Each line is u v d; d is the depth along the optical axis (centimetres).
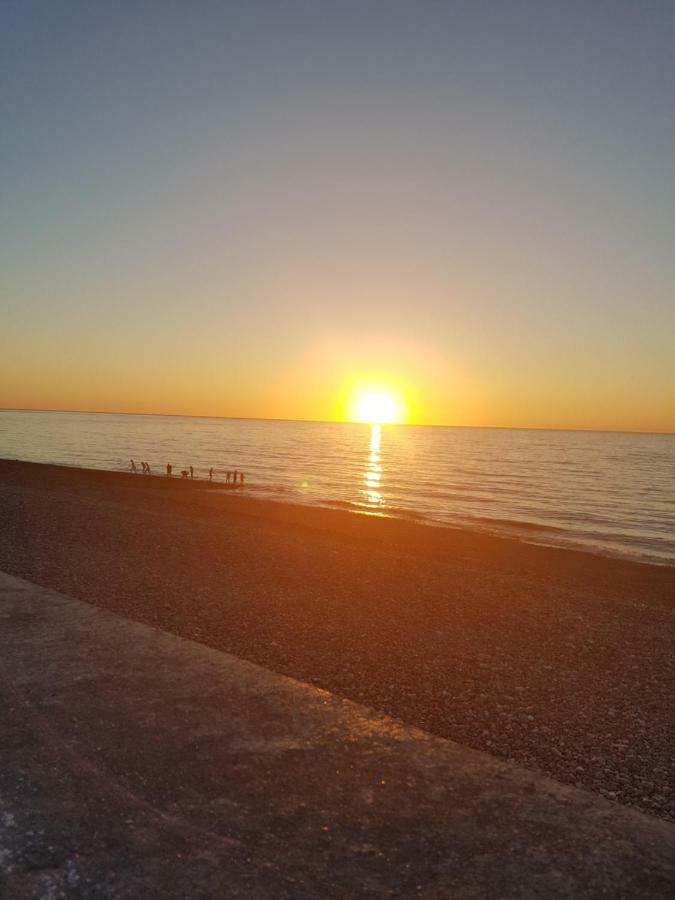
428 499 3306
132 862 243
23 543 1156
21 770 310
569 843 267
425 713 499
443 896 229
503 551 1519
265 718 381
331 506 2705
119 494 2295
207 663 473
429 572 1111
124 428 16425
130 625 558
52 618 570
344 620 759
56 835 258
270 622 729
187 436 12200
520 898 230
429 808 289
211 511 1903
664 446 16050
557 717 507
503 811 290
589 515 2881
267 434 15850
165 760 325
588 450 12219
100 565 995
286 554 1194
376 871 242
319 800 292
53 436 10438
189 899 224
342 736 361
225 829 266
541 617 841
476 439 19275
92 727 361
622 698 558
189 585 891
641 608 947
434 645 684
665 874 247
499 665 630
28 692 409
